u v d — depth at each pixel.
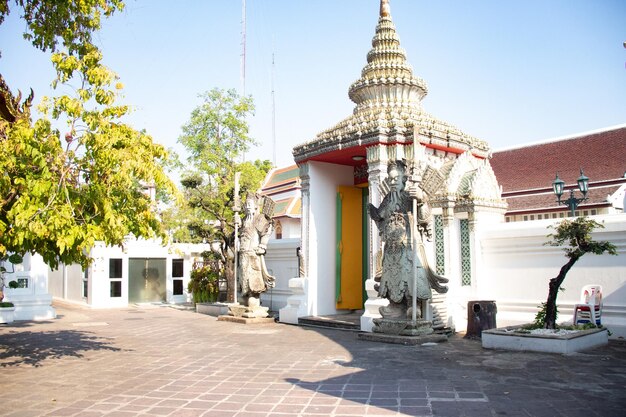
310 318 15.50
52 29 10.25
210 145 22.02
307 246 16.55
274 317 16.81
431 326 11.80
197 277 22.56
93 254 23.62
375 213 12.49
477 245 13.68
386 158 14.38
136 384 7.69
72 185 8.72
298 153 16.84
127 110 9.00
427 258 11.84
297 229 33.16
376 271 13.87
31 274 18.38
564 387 6.94
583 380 7.30
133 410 6.32
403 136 14.29
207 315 19.28
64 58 8.84
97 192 8.55
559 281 10.27
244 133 22.39
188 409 6.31
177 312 20.77
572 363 8.43
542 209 30.31
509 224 13.26
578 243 10.15
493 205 14.19
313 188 16.81
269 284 16.45
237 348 10.96
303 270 16.56
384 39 17.11
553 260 12.50
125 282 24.58
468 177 14.38
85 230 8.37
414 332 11.18
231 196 20.11
